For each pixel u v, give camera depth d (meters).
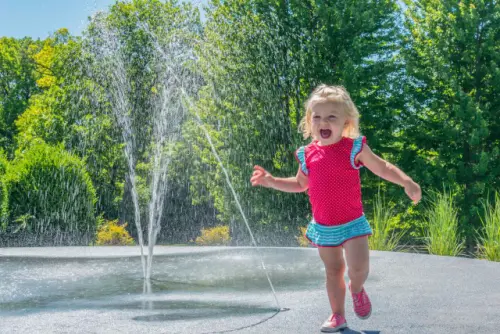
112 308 3.28
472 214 16.58
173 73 17.86
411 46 19.59
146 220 20.70
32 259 6.29
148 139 19.95
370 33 19.25
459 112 17.22
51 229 12.19
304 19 18.97
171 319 2.92
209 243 18.03
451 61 18.23
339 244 2.79
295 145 17.33
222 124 18.39
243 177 18.22
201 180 20.02
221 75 18.22
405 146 19.28
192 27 20.14
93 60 19.06
